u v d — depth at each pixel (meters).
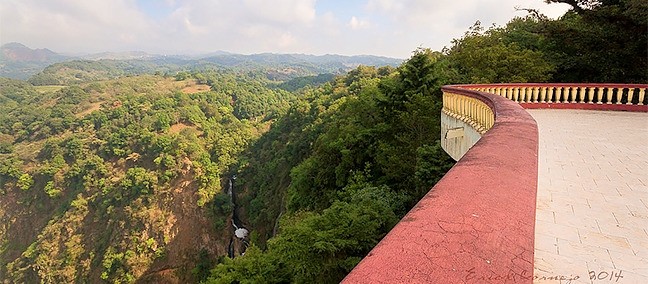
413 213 1.47
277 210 50.09
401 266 1.01
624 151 6.86
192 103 119.00
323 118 60.28
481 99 7.93
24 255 68.88
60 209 77.25
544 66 20.00
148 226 66.19
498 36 25.92
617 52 19.28
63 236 70.75
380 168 24.86
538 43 23.94
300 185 35.12
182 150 78.56
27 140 109.31
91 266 63.34
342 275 13.17
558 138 8.20
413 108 22.16
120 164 84.06
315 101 82.88
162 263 62.09
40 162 91.25
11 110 132.88
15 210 82.62
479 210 1.51
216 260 60.84
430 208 1.52
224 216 69.31
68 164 88.62
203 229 66.75
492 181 1.92
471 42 24.62
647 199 4.34
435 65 24.83
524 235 1.33
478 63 22.44
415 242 1.17
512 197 1.71
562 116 11.89
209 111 118.12
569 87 13.77
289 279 14.12
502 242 1.25
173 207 69.88
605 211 4.00
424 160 17.19
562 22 22.06
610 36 19.36
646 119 11.18
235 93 151.50
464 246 1.18
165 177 74.25
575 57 21.11
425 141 20.66
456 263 1.06
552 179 5.15
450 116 11.25
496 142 2.90
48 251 67.69
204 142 94.25
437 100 21.67
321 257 13.50
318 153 36.56
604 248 3.19
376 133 27.33
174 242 64.81
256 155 89.25
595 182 4.99
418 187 17.58
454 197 1.66
